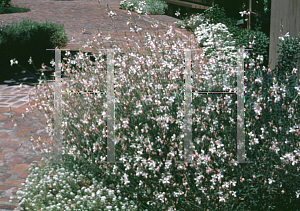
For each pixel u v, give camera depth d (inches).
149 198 145.6
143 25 547.5
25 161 201.0
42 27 473.7
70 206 141.0
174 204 139.9
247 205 144.8
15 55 418.3
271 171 140.8
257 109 141.5
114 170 146.1
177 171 147.1
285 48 227.1
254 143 137.0
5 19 743.7
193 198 141.3
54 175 158.4
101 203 139.8
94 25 676.7
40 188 152.9
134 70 171.0
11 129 246.1
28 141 227.0
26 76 389.7
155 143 148.4
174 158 140.7
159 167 141.3
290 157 133.0
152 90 167.0
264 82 163.6
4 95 324.5
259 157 143.0
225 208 136.6
